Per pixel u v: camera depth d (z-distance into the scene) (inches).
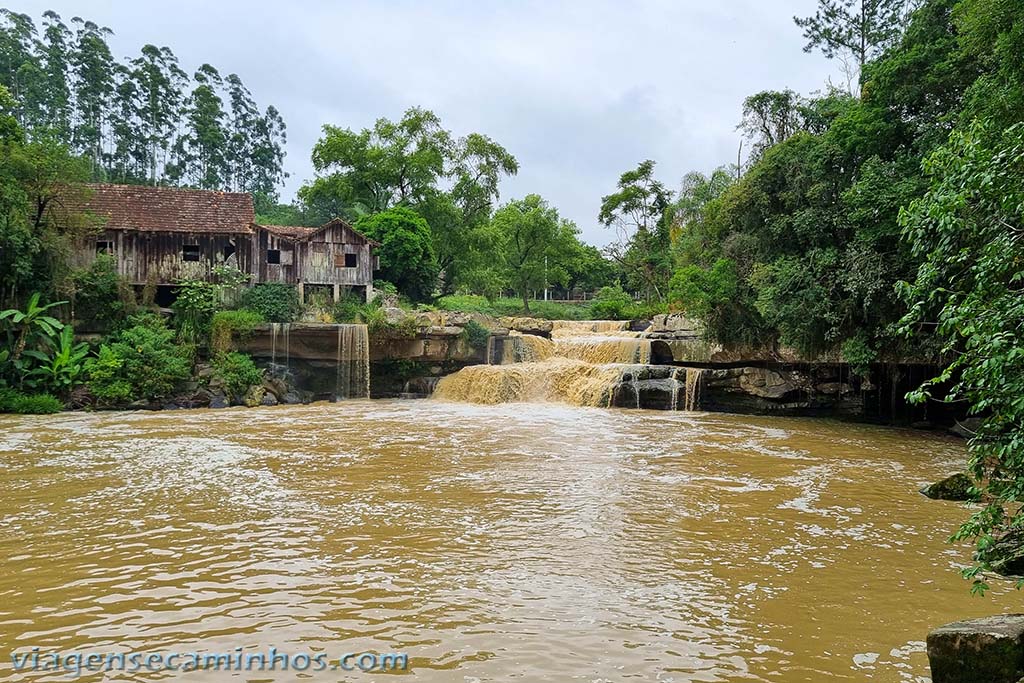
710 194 1846.7
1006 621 195.8
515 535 347.6
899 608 260.1
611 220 2073.1
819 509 412.5
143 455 562.6
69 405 888.3
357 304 1183.6
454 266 1718.8
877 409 905.5
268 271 1238.3
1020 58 503.5
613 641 227.8
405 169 1662.2
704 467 539.8
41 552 314.8
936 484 451.8
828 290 794.2
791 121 1334.9
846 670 210.1
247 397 990.4
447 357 1180.5
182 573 288.5
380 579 283.4
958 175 209.8
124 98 2955.2
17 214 906.1
